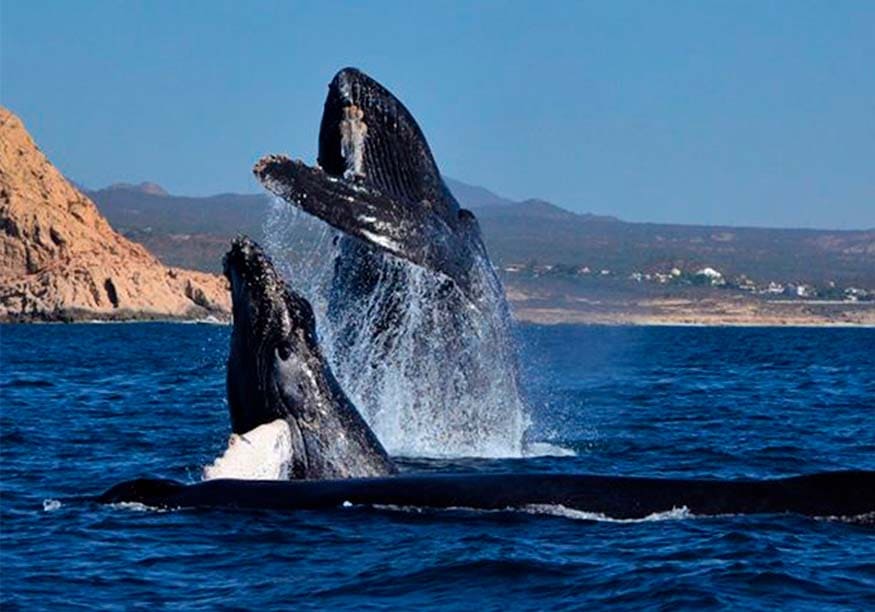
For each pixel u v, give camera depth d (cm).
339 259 6294
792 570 4188
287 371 5259
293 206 5856
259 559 4394
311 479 5181
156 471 6450
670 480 4841
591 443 7425
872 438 8244
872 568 4228
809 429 8706
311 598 4056
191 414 9475
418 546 4447
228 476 5125
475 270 6353
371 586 4134
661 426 8594
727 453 7212
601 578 4150
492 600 4016
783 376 15575
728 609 3894
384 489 4900
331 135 6162
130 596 4116
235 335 5366
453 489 4856
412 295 6262
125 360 18688
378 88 6197
